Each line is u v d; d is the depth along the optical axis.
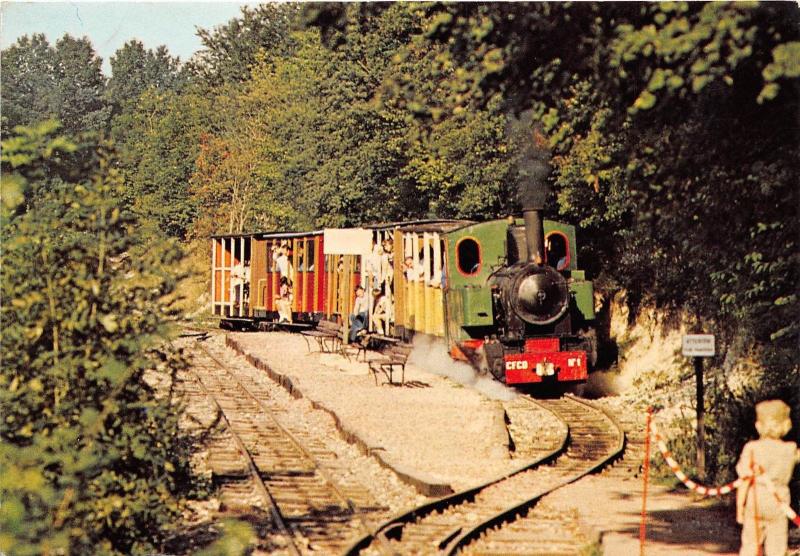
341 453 18.39
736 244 15.07
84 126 103.38
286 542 12.13
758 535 9.88
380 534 12.31
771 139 12.41
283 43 97.88
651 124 12.16
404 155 40.94
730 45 9.70
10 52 101.31
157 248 10.84
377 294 31.97
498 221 26.88
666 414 22.92
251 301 43.16
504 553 12.06
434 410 22.69
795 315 17.22
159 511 11.09
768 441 9.98
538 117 11.53
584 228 31.58
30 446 9.52
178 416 11.41
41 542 8.50
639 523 13.49
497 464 17.50
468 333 25.94
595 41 10.86
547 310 25.09
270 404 24.14
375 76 41.41
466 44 11.59
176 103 80.81
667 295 28.20
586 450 19.22
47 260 10.60
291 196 52.06
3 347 10.35
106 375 9.85
